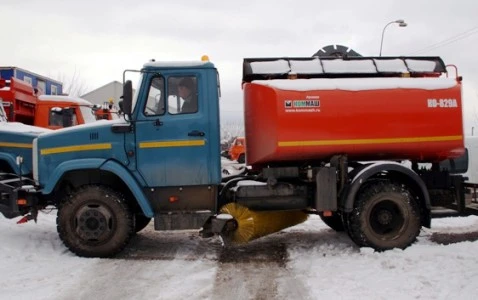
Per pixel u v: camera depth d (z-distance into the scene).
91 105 12.23
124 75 6.56
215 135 6.66
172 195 6.72
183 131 6.64
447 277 5.42
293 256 6.64
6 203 7.05
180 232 8.48
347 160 6.93
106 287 5.34
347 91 6.79
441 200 7.32
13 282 5.43
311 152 6.75
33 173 7.14
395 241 6.78
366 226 6.75
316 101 6.72
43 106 11.48
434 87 6.95
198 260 6.55
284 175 7.03
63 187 7.12
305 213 7.52
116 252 6.60
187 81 6.68
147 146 6.62
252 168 7.38
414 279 5.41
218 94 6.75
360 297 4.89
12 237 7.29
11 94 10.21
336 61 7.20
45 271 5.88
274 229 7.17
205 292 5.20
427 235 8.03
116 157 6.63
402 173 6.97
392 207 6.86
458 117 6.96
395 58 7.33
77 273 5.84
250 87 7.00
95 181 6.94
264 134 6.80
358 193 6.88
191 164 6.64
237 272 5.96
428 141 6.90
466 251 6.45
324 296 4.97
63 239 6.58
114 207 6.57
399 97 6.86
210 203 6.79
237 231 6.75
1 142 8.13
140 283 5.50
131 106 6.46
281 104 6.66
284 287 5.35
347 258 6.43
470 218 9.60
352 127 6.76
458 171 7.94
